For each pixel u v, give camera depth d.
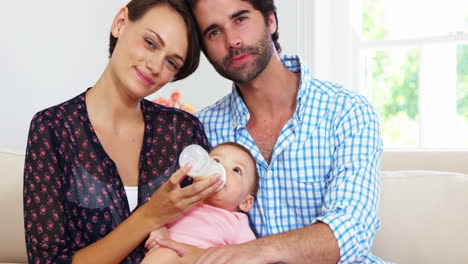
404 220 1.81
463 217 1.76
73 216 1.42
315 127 1.59
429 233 1.77
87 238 1.42
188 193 1.30
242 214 1.55
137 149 1.55
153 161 1.55
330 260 1.35
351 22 3.29
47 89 2.72
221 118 1.73
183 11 1.45
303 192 1.59
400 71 3.25
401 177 1.90
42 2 2.69
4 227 1.98
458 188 1.82
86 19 2.98
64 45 2.83
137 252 1.42
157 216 1.34
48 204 1.39
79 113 1.48
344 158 1.52
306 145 1.59
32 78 2.63
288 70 1.69
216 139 1.72
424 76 3.17
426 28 3.18
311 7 3.14
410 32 3.22
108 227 1.43
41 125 1.43
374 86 3.30
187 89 3.45
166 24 1.43
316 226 1.37
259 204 1.62
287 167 1.60
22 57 2.58
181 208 1.33
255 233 1.64
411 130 3.23
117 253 1.34
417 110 3.21
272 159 1.61
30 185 1.40
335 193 1.47
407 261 1.78
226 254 1.28
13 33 2.53
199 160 1.33
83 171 1.44
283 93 1.64
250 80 1.58
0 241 1.98
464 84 3.10
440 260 1.75
